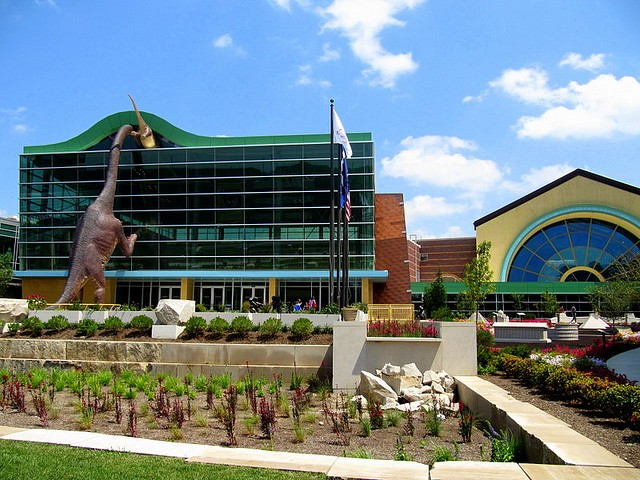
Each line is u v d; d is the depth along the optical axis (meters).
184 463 8.58
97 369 22.19
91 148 55.28
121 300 53.84
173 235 53.22
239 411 14.49
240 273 51.56
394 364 18.77
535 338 32.00
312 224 51.75
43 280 55.16
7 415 13.61
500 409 11.26
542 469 7.55
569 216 67.81
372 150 51.94
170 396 16.97
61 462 8.51
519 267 69.50
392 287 57.09
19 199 55.44
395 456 9.70
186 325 23.45
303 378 20.45
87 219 35.06
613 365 19.31
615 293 50.81
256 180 52.66
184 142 53.94
